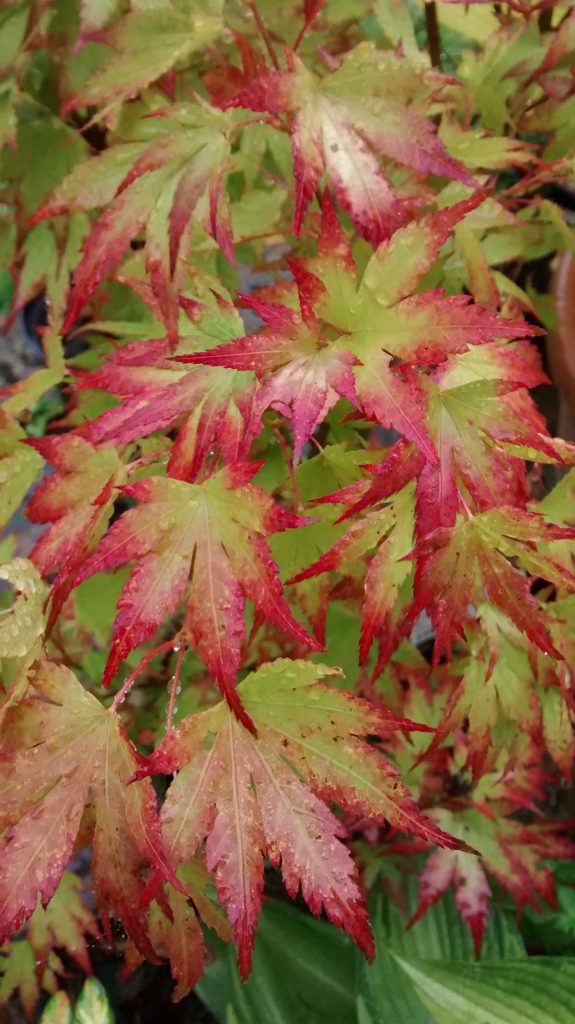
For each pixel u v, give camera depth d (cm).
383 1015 50
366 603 40
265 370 38
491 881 56
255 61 43
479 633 46
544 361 67
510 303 51
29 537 78
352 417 40
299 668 39
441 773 53
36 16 46
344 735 39
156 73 43
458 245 48
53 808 39
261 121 43
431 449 37
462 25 54
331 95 41
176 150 42
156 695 54
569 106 51
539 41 51
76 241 53
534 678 46
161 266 43
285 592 45
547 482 61
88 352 56
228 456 39
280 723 39
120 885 39
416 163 40
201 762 39
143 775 38
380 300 39
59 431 83
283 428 48
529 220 53
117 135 48
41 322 88
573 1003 50
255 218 51
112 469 42
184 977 45
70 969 64
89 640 55
